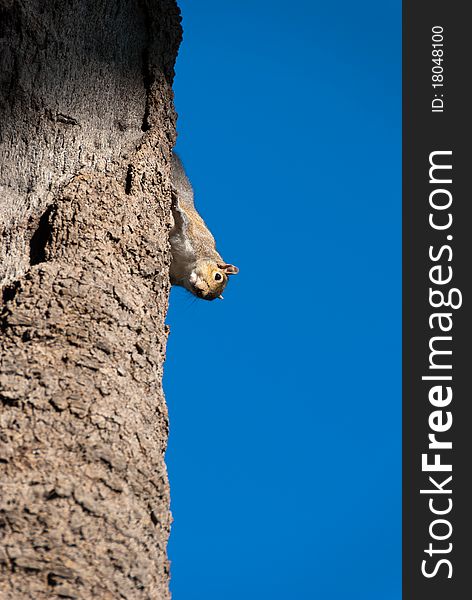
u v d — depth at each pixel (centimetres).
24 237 1109
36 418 916
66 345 982
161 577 929
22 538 841
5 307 1004
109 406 954
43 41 1171
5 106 1139
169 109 1258
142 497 934
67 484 880
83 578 844
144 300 1093
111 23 1239
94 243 1099
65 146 1163
